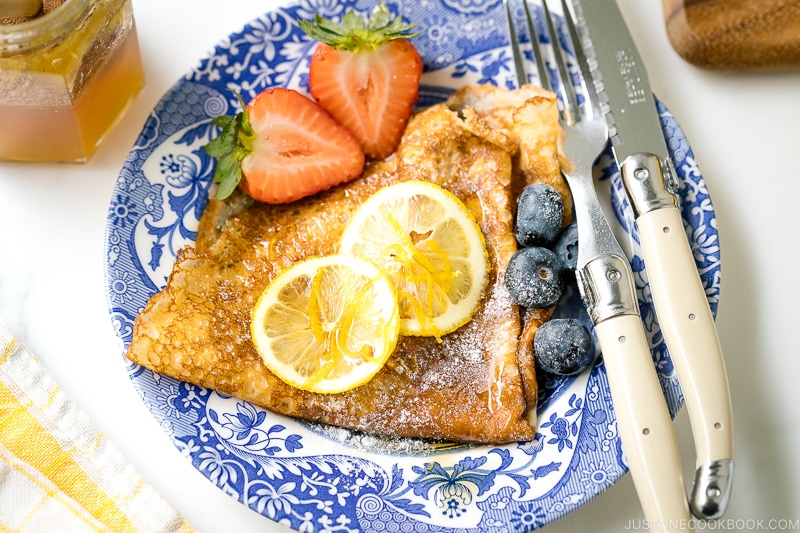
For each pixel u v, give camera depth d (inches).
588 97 19.0
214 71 18.9
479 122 18.7
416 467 17.3
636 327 16.9
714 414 16.3
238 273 18.1
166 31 19.9
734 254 19.0
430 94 19.6
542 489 17.0
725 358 18.5
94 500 17.3
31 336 18.1
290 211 18.7
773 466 18.1
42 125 18.1
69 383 18.0
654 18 20.3
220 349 17.4
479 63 19.6
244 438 17.2
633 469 16.3
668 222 17.3
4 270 18.4
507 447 17.4
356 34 18.5
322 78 18.6
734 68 19.9
